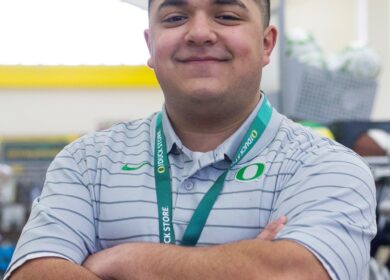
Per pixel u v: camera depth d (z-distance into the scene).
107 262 1.13
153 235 1.20
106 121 3.71
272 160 1.22
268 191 1.18
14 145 3.26
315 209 1.11
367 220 1.12
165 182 1.25
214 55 1.20
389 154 2.39
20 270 1.16
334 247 1.04
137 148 1.33
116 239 1.23
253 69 1.23
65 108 3.67
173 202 1.22
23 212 2.83
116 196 1.25
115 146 1.35
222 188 1.20
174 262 1.06
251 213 1.16
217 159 1.22
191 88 1.20
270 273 1.01
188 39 1.19
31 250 1.18
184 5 1.20
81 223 1.25
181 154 1.28
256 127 1.27
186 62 1.21
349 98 2.51
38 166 3.02
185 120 1.28
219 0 1.19
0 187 2.82
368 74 2.53
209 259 1.05
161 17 1.23
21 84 3.60
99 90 3.71
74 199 1.27
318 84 2.44
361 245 1.09
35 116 3.64
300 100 2.42
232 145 1.24
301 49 2.45
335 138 2.38
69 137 3.42
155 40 1.25
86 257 1.20
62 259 1.16
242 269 1.02
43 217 1.24
